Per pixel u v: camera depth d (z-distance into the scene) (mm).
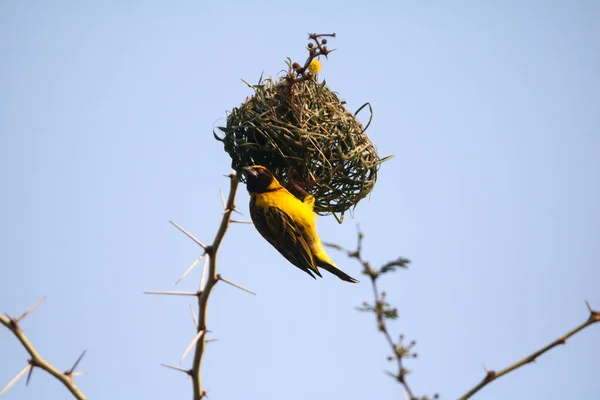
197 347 8000
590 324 6270
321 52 9742
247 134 10633
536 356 6297
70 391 7105
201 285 8375
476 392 6316
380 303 6270
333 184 10906
